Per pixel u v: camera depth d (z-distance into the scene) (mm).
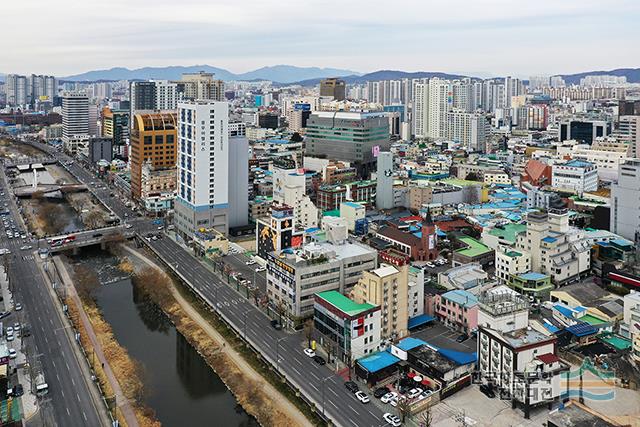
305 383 186625
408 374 191000
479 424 163875
